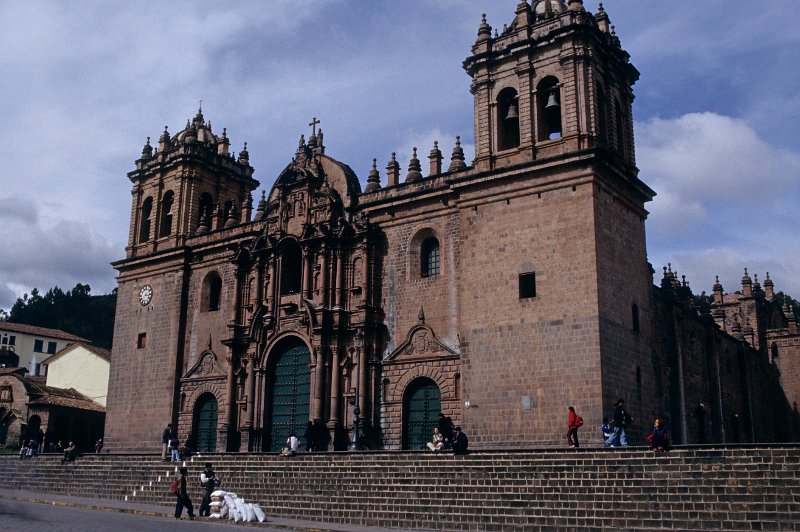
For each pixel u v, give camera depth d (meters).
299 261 53.81
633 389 40.25
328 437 46.69
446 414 43.09
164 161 61.53
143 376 57.81
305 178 51.94
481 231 42.78
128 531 26.34
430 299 45.47
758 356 68.44
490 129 44.34
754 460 26.00
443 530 29.30
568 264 39.47
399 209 48.00
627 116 46.78
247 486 37.50
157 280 59.41
